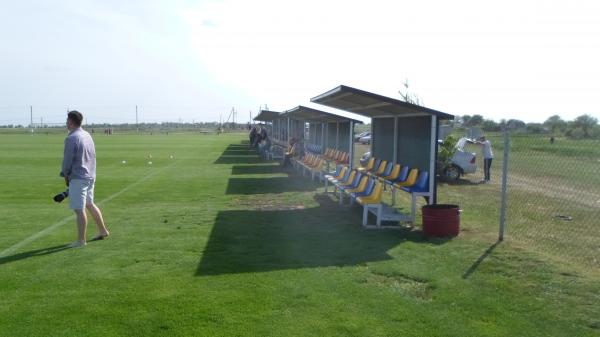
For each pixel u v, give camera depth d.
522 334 4.60
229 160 25.44
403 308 5.17
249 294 5.54
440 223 8.26
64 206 11.41
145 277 6.14
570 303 5.33
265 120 39.03
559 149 18.69
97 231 8.77
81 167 7.55
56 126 144.88
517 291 5.67
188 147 38.59
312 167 16.48
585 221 9.92
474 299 5.42
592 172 20.45
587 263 6.87
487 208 11.48
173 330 4.64
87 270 6.43
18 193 13.48
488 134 29.50
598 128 22.66
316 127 22.58
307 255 7.15
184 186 15.11
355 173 11.67
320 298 5.43
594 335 4.58
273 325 4.74
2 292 5.63
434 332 4.61
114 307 5.18
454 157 17.36
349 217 10.12
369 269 6.47
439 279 6.06
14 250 7.43
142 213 10.55
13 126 173.88
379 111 12.46
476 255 7.15
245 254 7.20
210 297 5.44
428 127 9.95
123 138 60.75
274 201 12.20
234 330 4.63
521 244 7.85
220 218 9.97
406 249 7.50
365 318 4.91
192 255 7.14
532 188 15.62
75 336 4.52
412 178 10.29
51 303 5.30
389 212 9.37
